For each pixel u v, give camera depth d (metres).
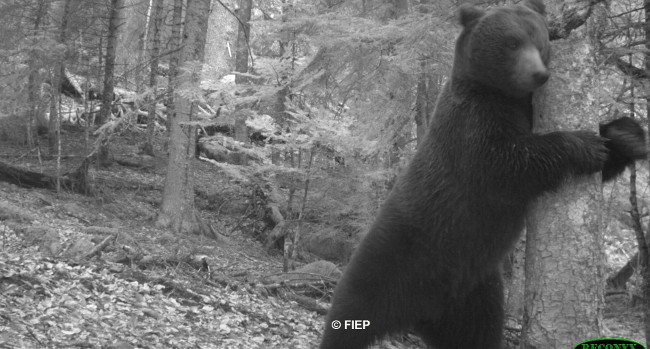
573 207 4.63
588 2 4.73
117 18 20.27
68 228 12.82
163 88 18.33
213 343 7.59
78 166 18.78
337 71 10.65
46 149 20.09
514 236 4.81
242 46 23.62
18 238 10.84
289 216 13.48
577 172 4.47
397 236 4.93
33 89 18.16
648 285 10.62
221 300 9.17
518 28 4.38
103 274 8.83
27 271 7.77
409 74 10.01
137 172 21.17
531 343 4.77
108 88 20.33
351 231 13.99
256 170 12.87
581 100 4.70
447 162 4.71
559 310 4.65
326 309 10.48
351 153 12.28
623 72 9.05
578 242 4.63
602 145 4.47
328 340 5.05
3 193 14.98
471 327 5.22
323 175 12.55
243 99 12.02
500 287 5.21
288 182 13.26
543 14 4.78
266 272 13.16
